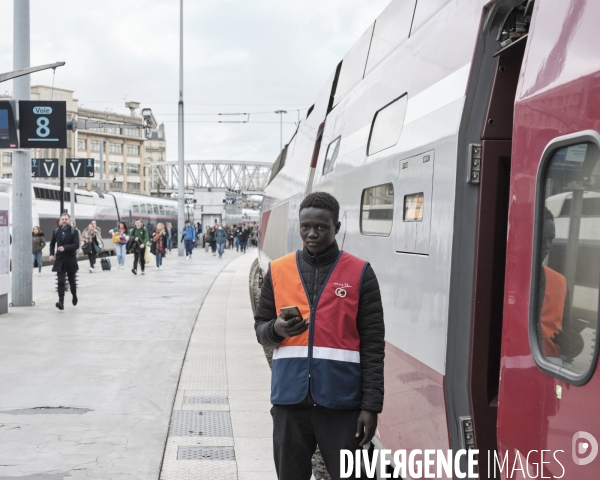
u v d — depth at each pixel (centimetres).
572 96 221
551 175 235
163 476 452
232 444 520
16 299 1288
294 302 298
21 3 1205
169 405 625
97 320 1136
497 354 306
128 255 3881
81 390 675
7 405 618
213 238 3847
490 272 304
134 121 11600
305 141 1028
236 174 9444
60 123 1219
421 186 354
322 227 295
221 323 1132
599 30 213
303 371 293
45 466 466
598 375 201
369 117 502
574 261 219
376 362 293
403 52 440
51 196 3350
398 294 386
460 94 314
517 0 296
